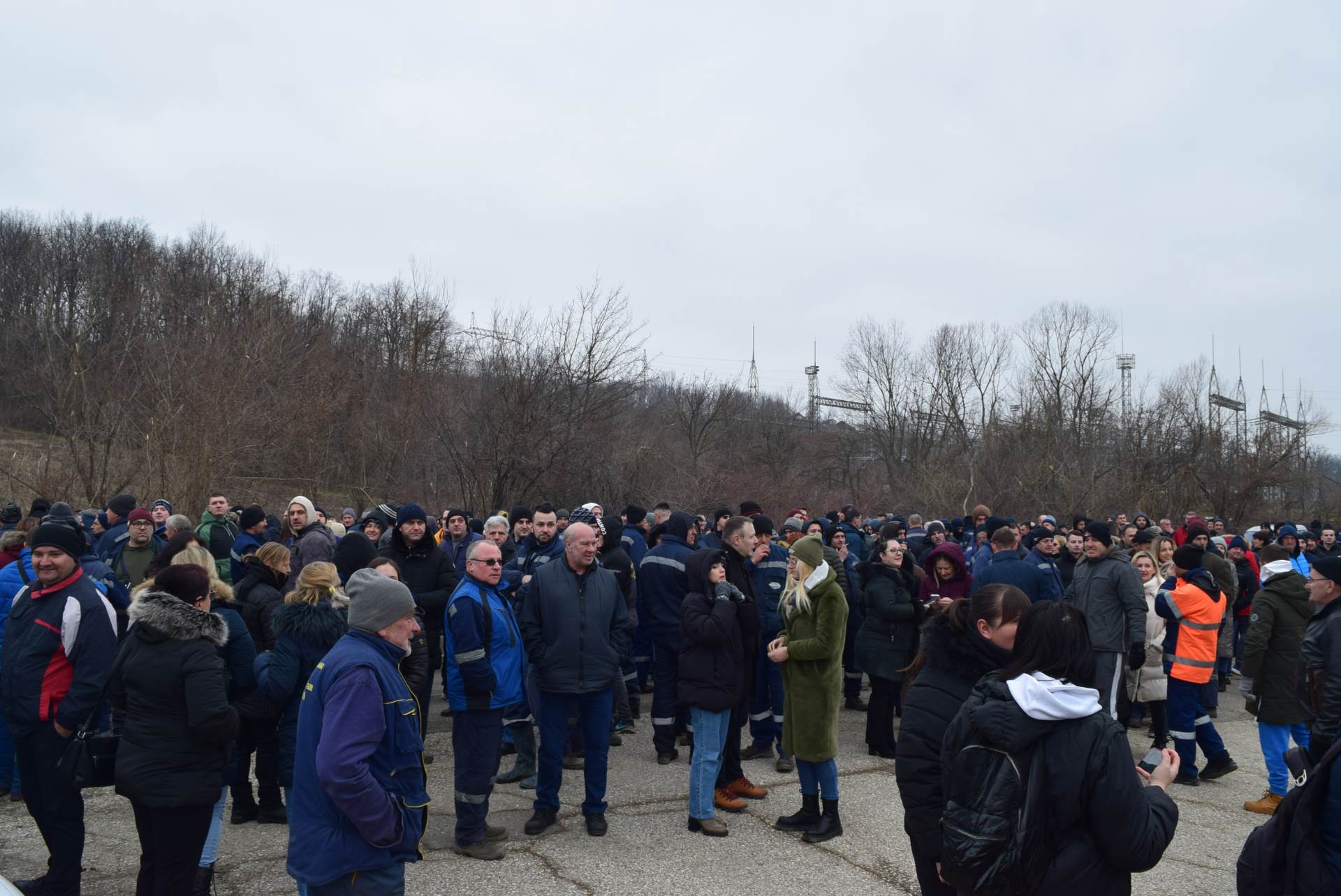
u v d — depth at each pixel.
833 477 50.22
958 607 3.35
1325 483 40.03
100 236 40.97
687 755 7.54
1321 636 4.81
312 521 8.64
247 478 22.25
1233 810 6.52
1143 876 5.19
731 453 42.78
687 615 5.69
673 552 7.43
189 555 4.92
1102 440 40.22
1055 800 2.46
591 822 5.61
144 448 20.48
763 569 7.58
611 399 21.77
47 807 4.38
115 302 25.83
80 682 4.27
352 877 3.12
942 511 38.59
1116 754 2.49
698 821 5.64
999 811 2.45
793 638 5.55
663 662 7.35
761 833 5.67
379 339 30.61
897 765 3.39
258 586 5.98
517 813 6.02
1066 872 2.45
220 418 20.50
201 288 28.00
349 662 3.20
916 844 3.38
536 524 7.89
